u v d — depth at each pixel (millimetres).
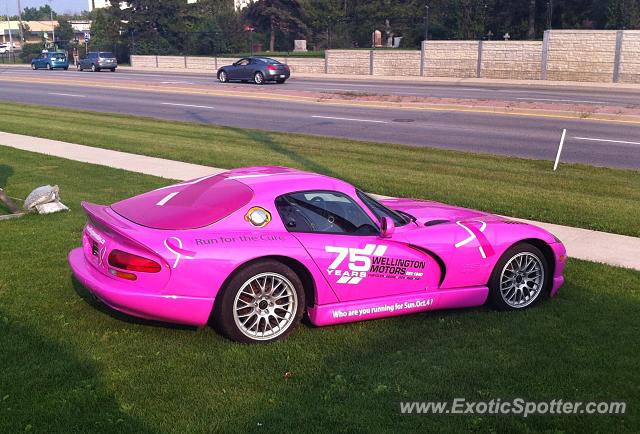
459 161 14219
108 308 5793
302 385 4496
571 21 54750
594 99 26250
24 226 8625
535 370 4770
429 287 5754
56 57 61469
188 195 5406
